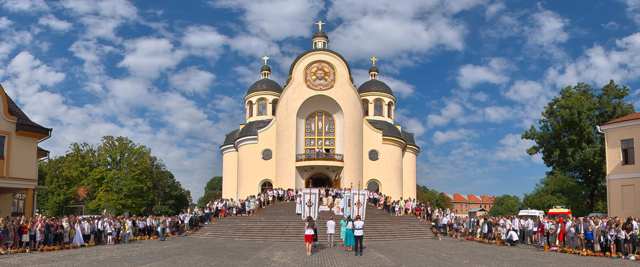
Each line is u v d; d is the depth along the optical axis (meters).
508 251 30.31
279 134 61.31
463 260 25.14
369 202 53.69
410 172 70.12
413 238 41.16
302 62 62.19
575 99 52.50
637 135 37.16
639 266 23.34
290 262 23.95
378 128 64.00
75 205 71.25
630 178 37.25
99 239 34.06
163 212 83.00
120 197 67.50
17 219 28.77
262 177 62.16
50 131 37.50
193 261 23.91
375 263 23.72
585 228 29.27
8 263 22.61
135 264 22.55
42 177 78.06
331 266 22.58
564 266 23.11
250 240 37.97
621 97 53.28
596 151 51.09
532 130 56.16
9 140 35.19
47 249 28.91
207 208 47.81
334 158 59.84
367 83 73.94
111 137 72.12
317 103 62.16
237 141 65.44
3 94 35.03
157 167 82.94
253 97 72.81
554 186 58.66
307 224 27.83
